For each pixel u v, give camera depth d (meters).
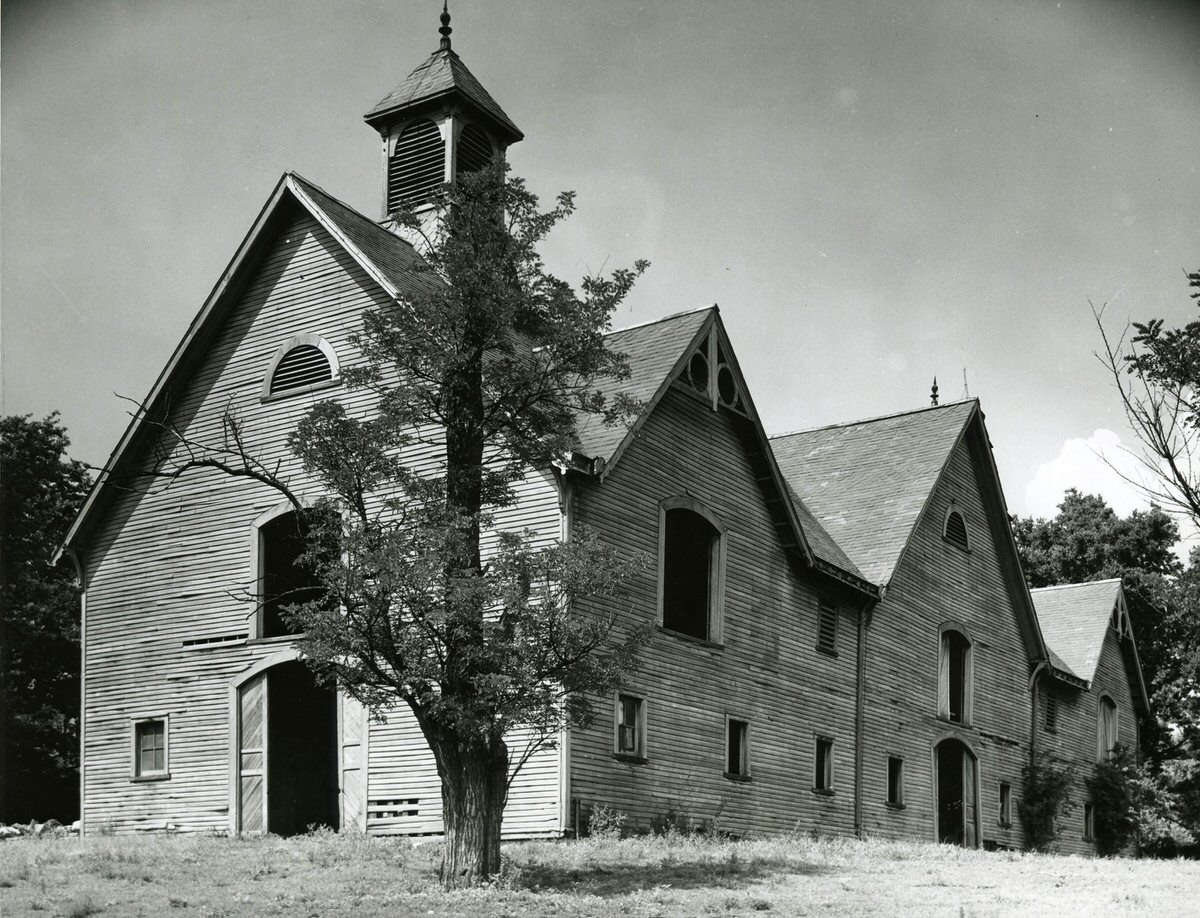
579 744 23.58
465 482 18.77
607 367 19.55
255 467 27.34
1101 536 62.09
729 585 28.36
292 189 27.47
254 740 26.36
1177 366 14.38
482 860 17.92
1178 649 55.88
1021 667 41.53
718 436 28.64
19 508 42.56
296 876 19.17
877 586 33.16
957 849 27.70
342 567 17.84
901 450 38.81
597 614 24.08
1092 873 22.31
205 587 27.56
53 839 25.78
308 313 27.33
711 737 27.12
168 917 15.84
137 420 28.50
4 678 42.06
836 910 16.61
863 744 32.41
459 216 18.98
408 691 18.06
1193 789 51.69
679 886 18.39
